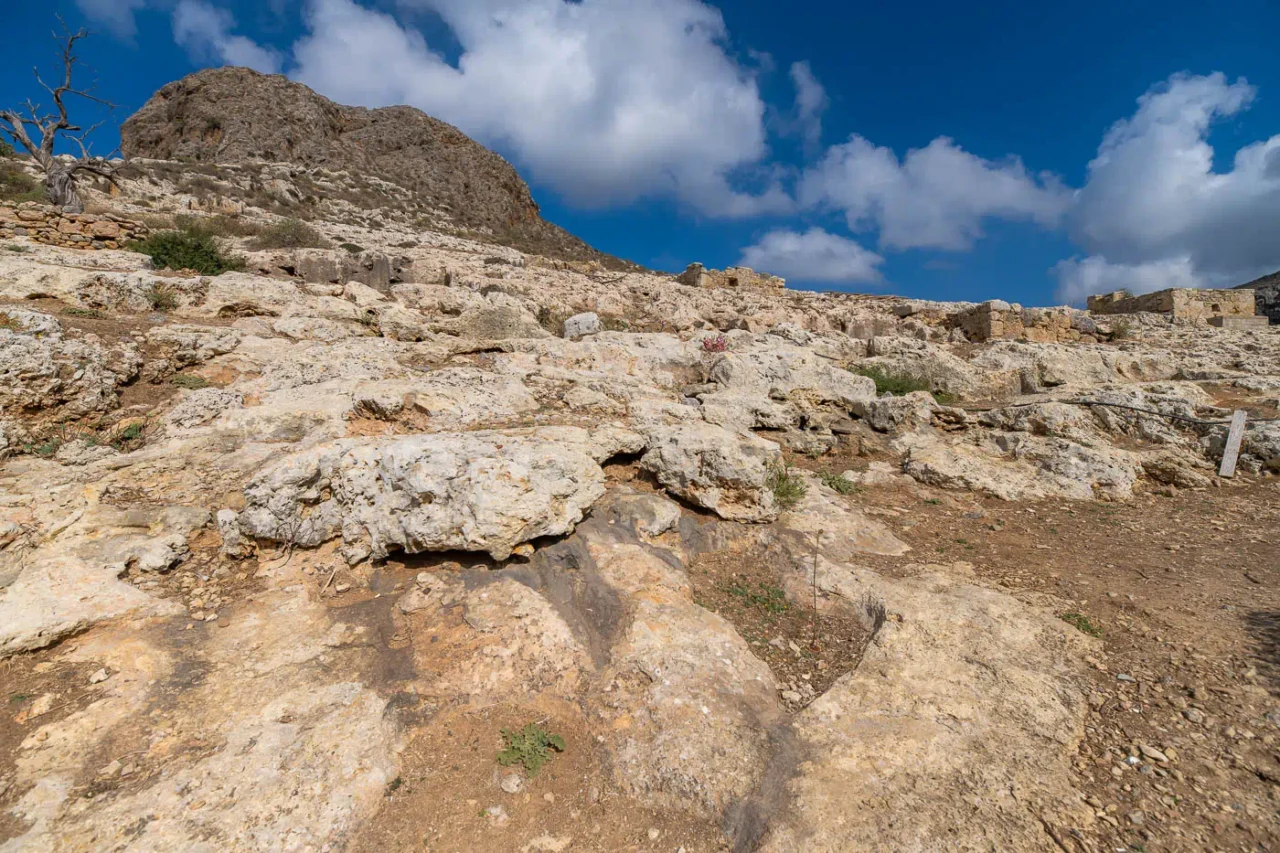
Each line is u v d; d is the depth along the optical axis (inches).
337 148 3149.6
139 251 530.6
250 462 253.3
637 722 162.7
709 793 142.8
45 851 118.7
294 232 880.9
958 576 244.2
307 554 219.1
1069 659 186.1
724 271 1365.7
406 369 371.9
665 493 277.4
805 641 204.8
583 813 142.3
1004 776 141.9
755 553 252.5
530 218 3683.6
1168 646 192.1
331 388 326.0
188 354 330.3
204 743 147.0
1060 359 587.2
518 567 207.3
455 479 208.5
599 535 233.5
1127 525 309.0
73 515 205.2
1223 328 979.9
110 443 262.5
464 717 163.3
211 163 2164.1
